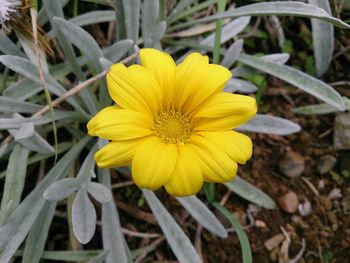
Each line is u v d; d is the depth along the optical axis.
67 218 0.17
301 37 0.20
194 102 0.13
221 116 0.12
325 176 0.18
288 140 0.19
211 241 0.17
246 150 0.12
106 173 0.16
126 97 0.12
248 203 0.18
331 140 0.19
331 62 0.20
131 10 0.15
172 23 0.19
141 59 0.13
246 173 0.18
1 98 0.14
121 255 0.14
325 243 0.17
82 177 0.14
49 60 0.18
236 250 0.17
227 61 0.17
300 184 0.18
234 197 0.18
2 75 0.17
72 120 0.17
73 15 0.19
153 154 0.12
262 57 0.17
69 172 0.17
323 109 0.19
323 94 0.16
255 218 0.18
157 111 0.13
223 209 0.17
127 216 0.18
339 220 0.18
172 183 0.12
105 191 0.14
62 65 0.17
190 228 0.17
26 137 0.13
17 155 0.14
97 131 0.11
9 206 0.14
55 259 0.16
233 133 0.12
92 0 0.16
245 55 0.17
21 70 0.14
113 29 0.19
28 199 0.14
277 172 0.18
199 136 0.12
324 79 0.20
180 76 0.13
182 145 0.12
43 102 0.18
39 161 0.17
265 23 0.20
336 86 0.19
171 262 0.17
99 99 0.17
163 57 0.13
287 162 0.18
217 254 0.17
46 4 0.14
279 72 0.17
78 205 0.13
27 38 0.15
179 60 0.18
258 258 0.17
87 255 0.15
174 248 0.15
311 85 0.16
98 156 0.12
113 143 0.12
